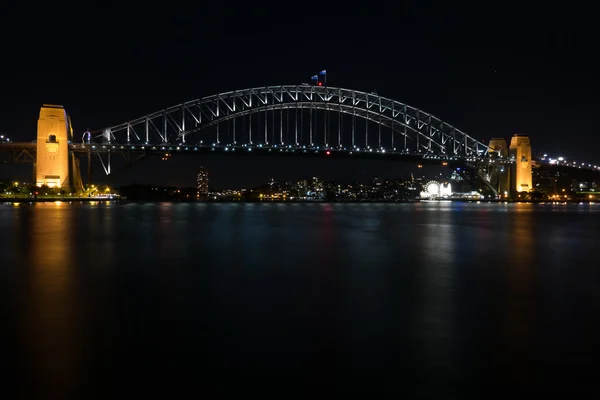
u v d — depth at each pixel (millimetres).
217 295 12852
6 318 10398
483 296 12914
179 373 7480
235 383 7160
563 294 13227
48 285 14078
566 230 40719
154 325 9914
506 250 24703
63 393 6855
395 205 129375
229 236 31688
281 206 114062
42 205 92062
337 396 6793
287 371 7582
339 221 51094
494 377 7414
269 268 17672
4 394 6820
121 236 31078
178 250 23469
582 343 8898
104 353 8281
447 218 59625
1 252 22219
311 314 10867
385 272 16891
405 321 10312
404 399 6734
